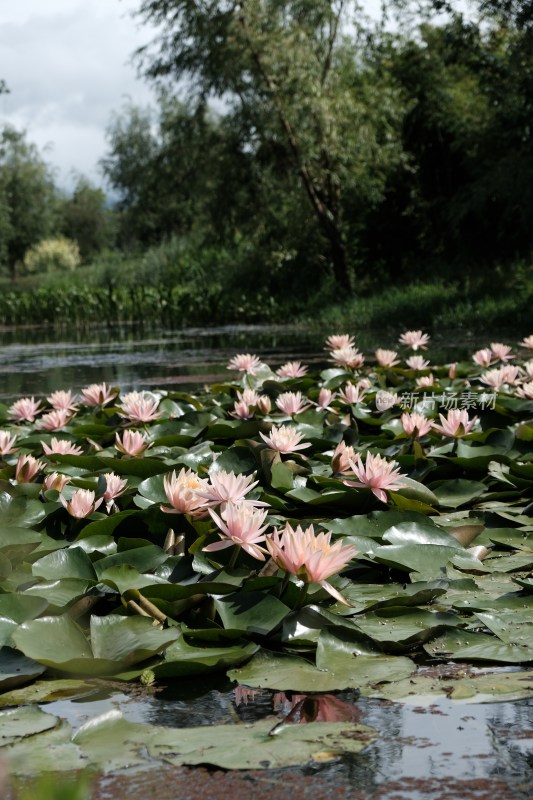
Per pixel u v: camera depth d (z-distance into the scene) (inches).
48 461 148.3
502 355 243.4
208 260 1040.2
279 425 169.9
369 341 504.1
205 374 363.9
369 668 74.8
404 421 146.8
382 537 104.6
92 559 100.7
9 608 82.7
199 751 59.3
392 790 54.1
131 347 582.6
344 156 737.6
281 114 724.7
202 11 711.1
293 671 74.2
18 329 961.5
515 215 708.7
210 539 97.0
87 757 59.3
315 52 733.3
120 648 75.7
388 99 741.3
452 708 66.3
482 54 725.9
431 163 793.6
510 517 119.0
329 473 141.9
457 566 99.5
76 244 2235.5
